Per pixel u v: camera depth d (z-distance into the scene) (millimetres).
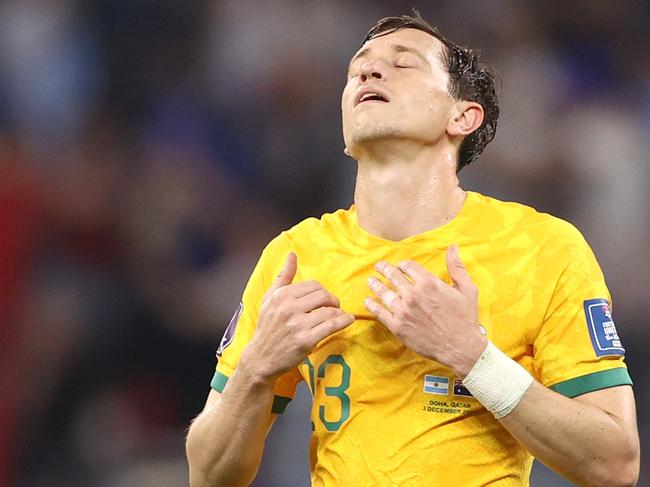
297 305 9297
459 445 9242
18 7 27375
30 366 23031
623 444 9062
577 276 9531
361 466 9320
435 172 10062
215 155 26109
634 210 25156
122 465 22234
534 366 9539
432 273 9445
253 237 25203
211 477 9977
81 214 24562
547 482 18328
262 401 9547
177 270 24438
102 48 27203
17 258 23891
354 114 10016
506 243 9711
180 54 27281
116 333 23266
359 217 10211
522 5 27547
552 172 25328
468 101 10297
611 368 9297
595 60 27125
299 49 27016
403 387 9352
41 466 22422
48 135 26141
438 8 27641
